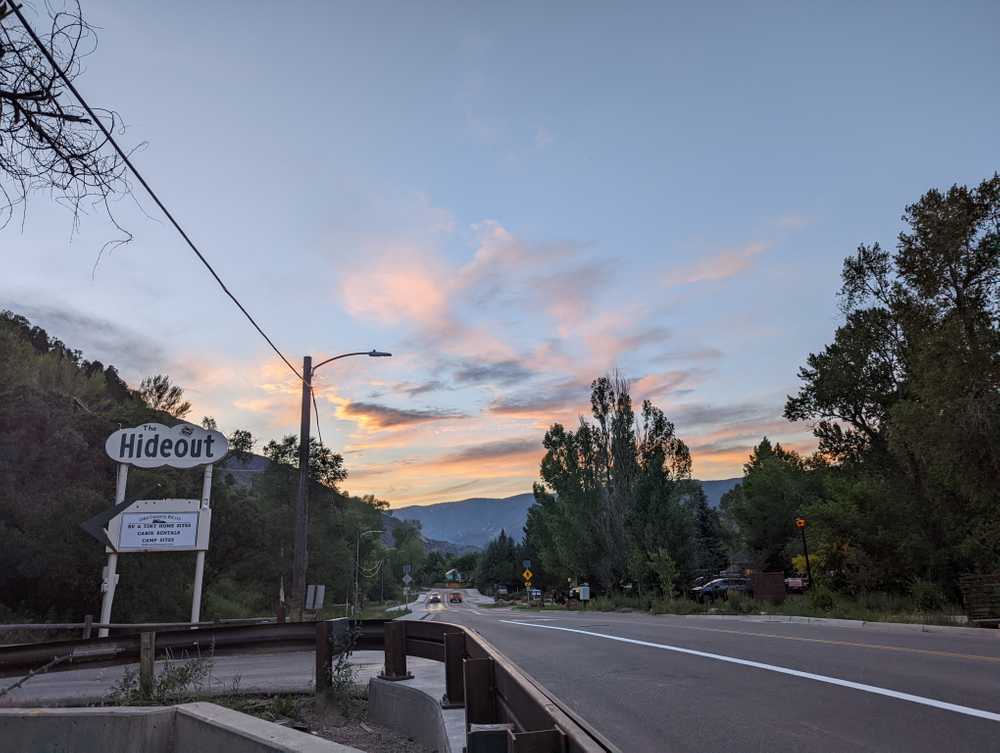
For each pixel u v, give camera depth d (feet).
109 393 177.27
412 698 27.27
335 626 32.04
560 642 53.31
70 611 96.58
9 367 112.68
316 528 227.20
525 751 9.07
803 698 26.96
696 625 68.03
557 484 176.65
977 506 90.38
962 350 81.46
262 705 29.60
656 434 164.04
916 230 87.71
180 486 121.49
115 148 16.19
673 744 21.03
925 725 21.68
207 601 144.77
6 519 93.91
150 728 14.44
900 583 101.96
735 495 265.75
